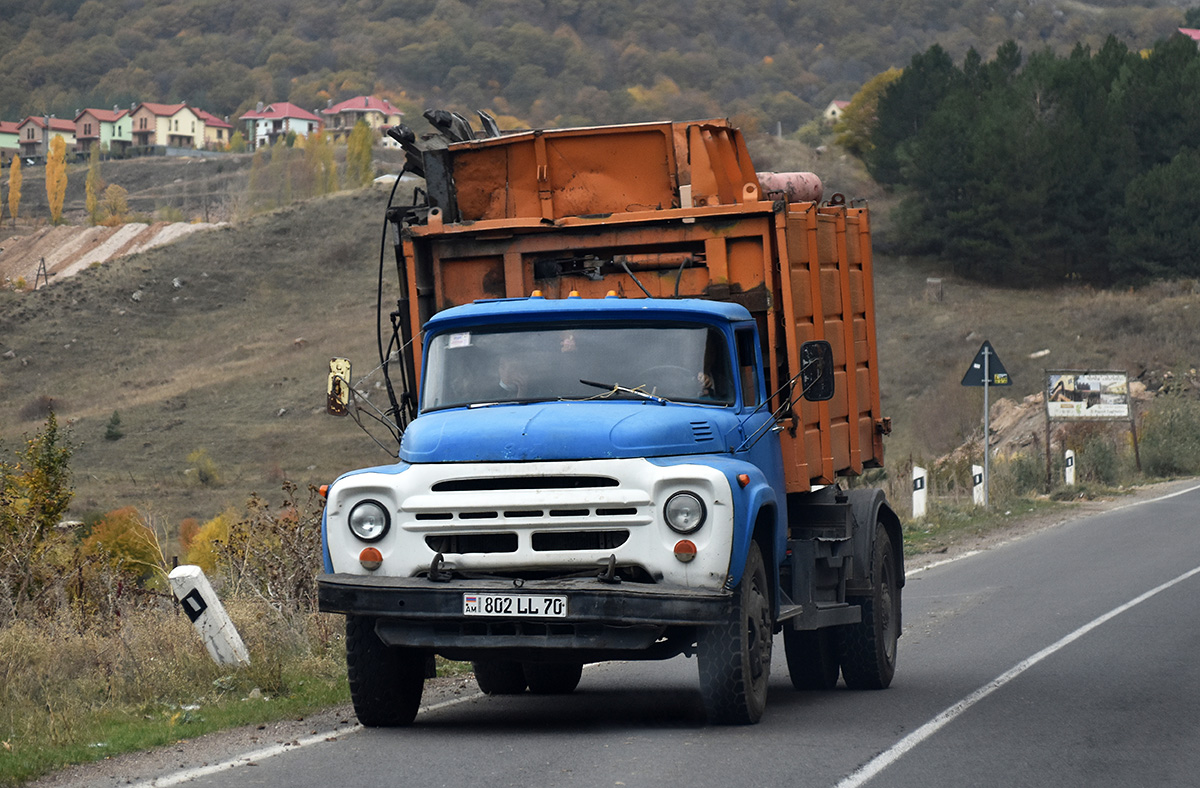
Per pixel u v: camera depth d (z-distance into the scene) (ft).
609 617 58.95
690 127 78.84
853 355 85.20
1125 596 116.98
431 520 61.41
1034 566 143.13
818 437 78.13
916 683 80.69
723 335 69.41
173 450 525.34
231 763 56.54
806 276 78.18
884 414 486.79
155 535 123.95
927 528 193.67
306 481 474.08
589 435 61.36
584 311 69.72
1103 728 64.03
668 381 68.18
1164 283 596.29
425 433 63.72
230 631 81.30
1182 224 608.19
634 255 77.25
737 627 62.18
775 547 68.39
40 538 112.88
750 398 71.00
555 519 60.34
